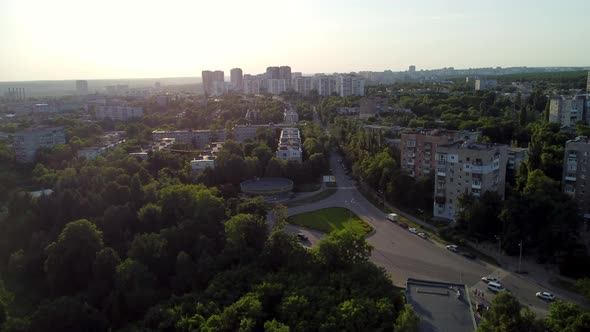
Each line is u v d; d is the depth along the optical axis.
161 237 186.50
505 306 119.94
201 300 147.12
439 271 178.25
